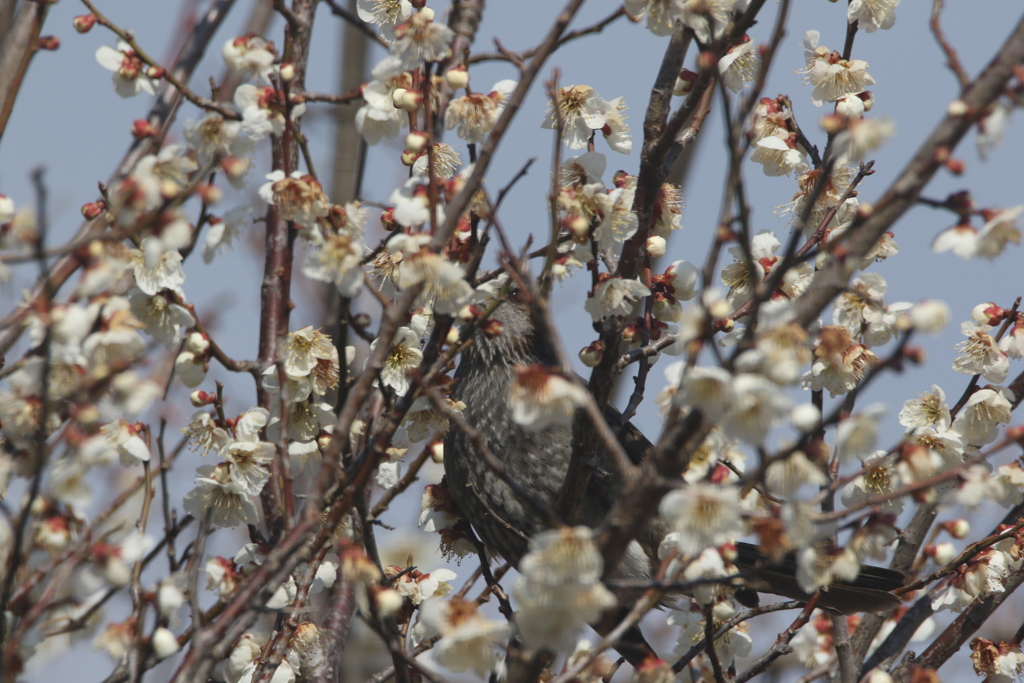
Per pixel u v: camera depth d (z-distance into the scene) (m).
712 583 5.02
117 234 4.99
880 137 4.66
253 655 6.75
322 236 5.97
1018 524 7.39
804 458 4.62
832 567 4.99
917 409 7.50
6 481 5.66
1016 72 4.72
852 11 7.53
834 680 7.82
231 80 7.63
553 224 5.68
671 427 5.00
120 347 5.28
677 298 7.04
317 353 6.45
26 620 5.08
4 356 6.39
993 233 4.77
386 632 5.63
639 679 5.71
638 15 6.41
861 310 7.21
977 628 7.88
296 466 7.16
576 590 4.59
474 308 6.22
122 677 5.84
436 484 8.84
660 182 6.69
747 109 4.90
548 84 5.73
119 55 6.14
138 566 5.70
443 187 6.36
